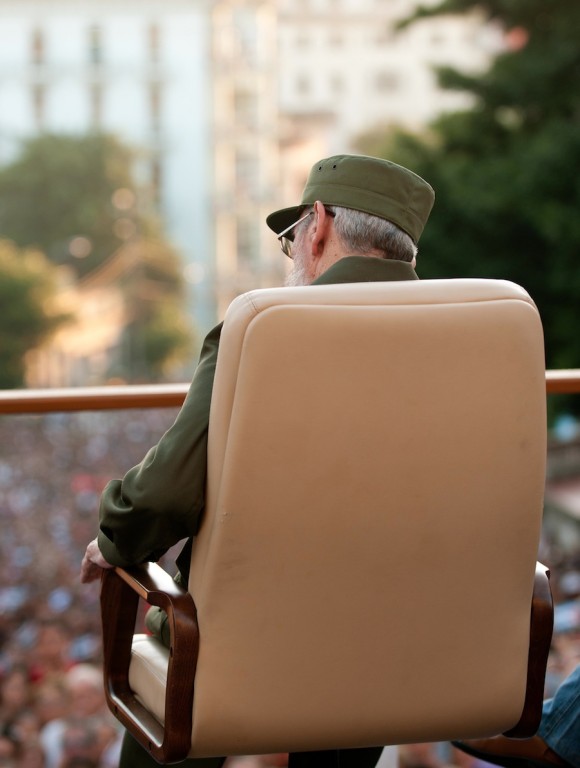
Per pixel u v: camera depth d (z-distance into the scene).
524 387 5.80
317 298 5.52
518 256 93.44
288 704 5.83
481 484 5.82
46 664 41.78
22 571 80.62
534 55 98.25
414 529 5.77
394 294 5.63
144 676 6.38
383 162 6.35
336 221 6.35
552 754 7.21
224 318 5.59
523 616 6.19
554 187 91.19
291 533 5.62
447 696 6.07
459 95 101.94
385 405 5.59
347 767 7.41
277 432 5.48
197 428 5.69
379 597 5.84
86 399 8.62
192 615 5.74
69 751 24.80
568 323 93.12
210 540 5.64
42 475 122.38
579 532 71.44
